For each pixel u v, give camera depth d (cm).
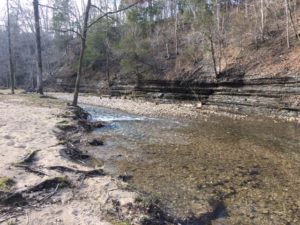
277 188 805
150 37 4297
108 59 4503
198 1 2950
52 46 6569
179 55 3612
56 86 5441
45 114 1681
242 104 2422
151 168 945
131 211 602
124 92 3909
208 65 2989
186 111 2431
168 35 4206
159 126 1720
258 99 2306
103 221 552
